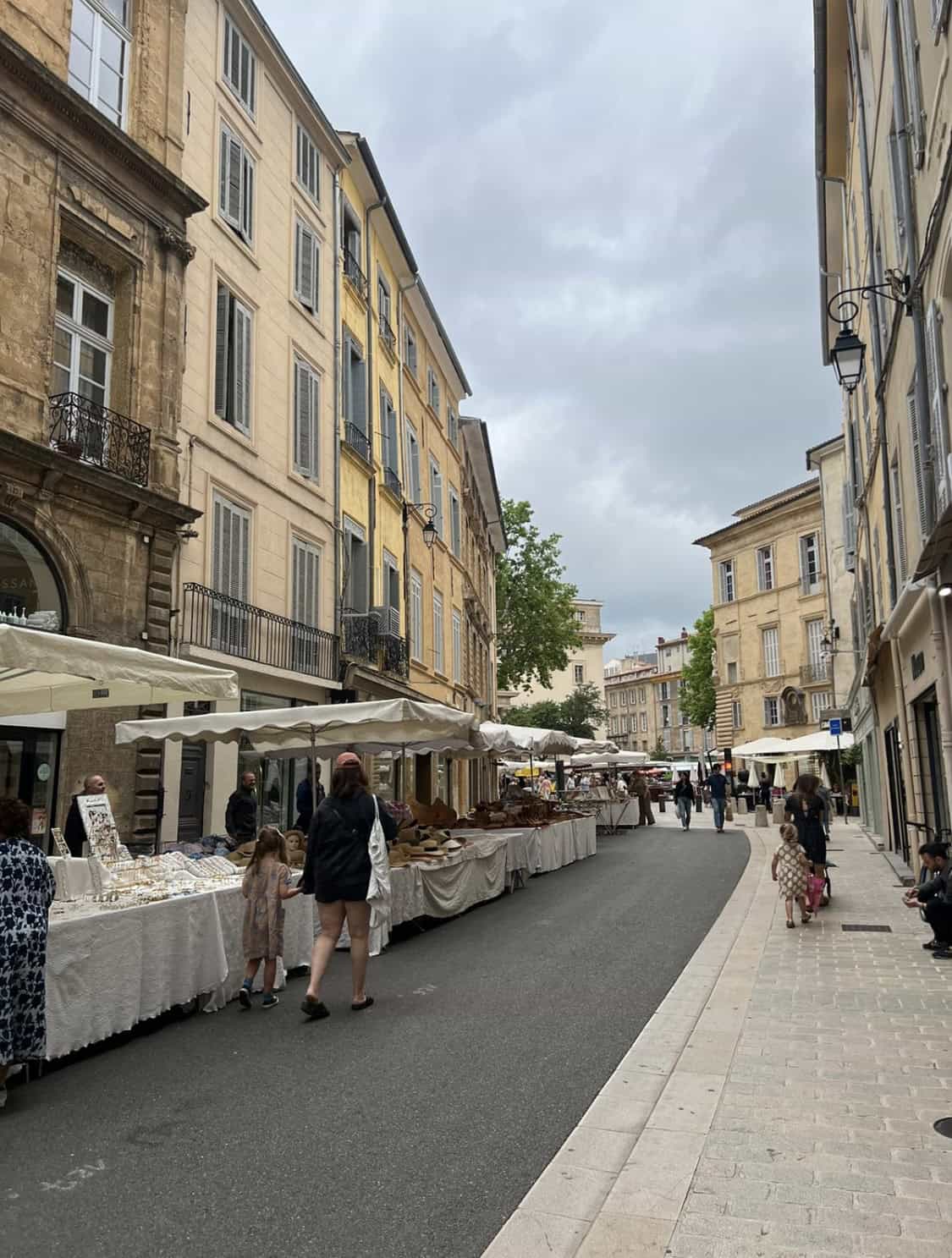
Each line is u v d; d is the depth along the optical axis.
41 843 11.74
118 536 13.32
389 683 22.55
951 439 9.27
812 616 46.72
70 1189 4.07
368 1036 6.44
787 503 48.03
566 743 21.14
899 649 14.79
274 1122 4.84
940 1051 5.80
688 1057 5.73
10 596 11.80
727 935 10.23
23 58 11.84
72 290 13.35
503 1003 7.30
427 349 30.86
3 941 5.09
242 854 10.36
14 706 9.12
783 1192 3.82
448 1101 5.09
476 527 40.94
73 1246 3.57
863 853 19.00
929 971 8.16
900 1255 3.31
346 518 21.59
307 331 19.81
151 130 14.76
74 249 13.39
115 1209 3.88
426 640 28.59
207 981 7.21
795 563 48.16
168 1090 5.39
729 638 52.78
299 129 20.22
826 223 20.94
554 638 51.78
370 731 14.09
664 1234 3.49
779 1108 4.81
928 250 9.14
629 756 31.81
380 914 9.62
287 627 17.94
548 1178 4.07
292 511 18.64
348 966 9.04
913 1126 4.53
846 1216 3.61
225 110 17.05
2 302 11.70
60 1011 5.71
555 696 96.06
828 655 40.66
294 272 19.45
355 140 22.03
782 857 10.82
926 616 11.41
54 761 12.12
